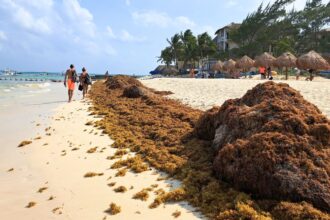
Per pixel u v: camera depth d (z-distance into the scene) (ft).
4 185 22.41
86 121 45.29
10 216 18.06
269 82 27.96
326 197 16.81
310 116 22.20
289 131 20.79
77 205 19.25
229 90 70.44
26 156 29.01
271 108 23.39
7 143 33.58
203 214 17.83
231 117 25.55
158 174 23.93
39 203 19.62
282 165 18.52
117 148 31.04
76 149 30.91
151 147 29.30
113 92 87.10
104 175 23.91
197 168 23.77
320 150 19.58
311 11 262.88
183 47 303.68
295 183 17.54
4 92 103.81
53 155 29.19
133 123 40.06
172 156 26.50
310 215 15.84
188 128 34.12
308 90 63.31
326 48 247.09
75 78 71.10
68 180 23.13
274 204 17.49
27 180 23.31
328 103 46.34
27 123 44.78
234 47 272.31
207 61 293.43
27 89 123.85
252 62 158.20
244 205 17.29
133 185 21.98
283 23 249.96
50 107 61.93
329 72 183.52
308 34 263.90
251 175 19.02
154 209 18.53
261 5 249.14
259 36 243.19
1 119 47.91
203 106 49.01
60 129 40.16
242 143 20.98
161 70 320.50
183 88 81.76
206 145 27.91
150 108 49.67
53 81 241.76
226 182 20.92
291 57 129.70
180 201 19.43
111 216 17.85
